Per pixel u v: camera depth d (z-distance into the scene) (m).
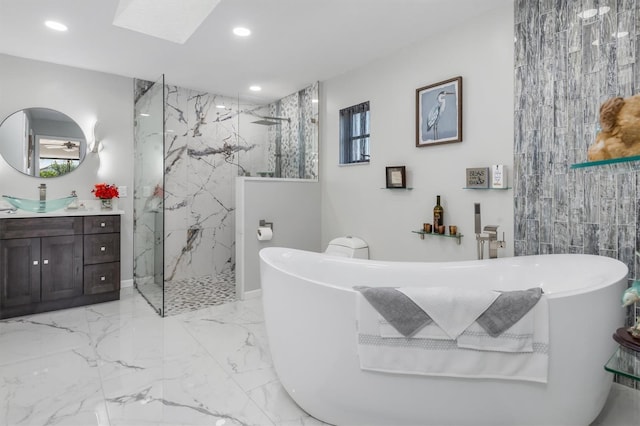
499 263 2.22
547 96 2.21
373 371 1.47
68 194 3.63
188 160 4.48
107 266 3.46
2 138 3.31
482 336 1.40
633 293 1.31
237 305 3.42
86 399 1.82
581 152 2.07
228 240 4.83
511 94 2.39
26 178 3.43
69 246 3.24
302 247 4.02
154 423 1.63
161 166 3.04
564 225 2.14
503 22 2.43
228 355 2.34
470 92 2.64
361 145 3.64
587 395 1.48
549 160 2.21
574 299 1.42
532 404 1.42
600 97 1.99
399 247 3.22
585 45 2.04
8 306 2.98
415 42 3.04
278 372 1.84
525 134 2.32
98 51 3.22
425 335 1.43
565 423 1.46
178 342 2.54
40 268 3.11
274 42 3.04
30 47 3.14
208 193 4.64
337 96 3.90
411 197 3.10
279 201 3.85
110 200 3.75
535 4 2.26
